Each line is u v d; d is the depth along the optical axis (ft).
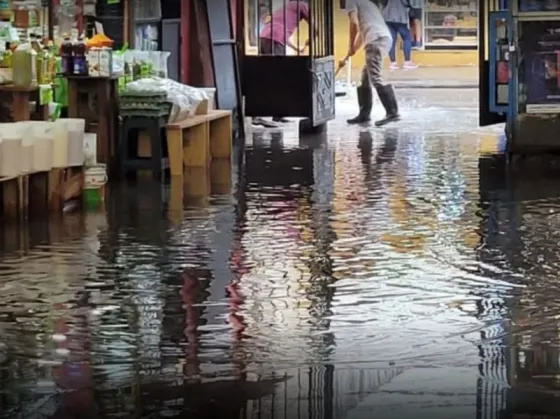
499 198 37.04
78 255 28.50
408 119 66.69
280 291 24.81
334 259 27.91
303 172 44.19
